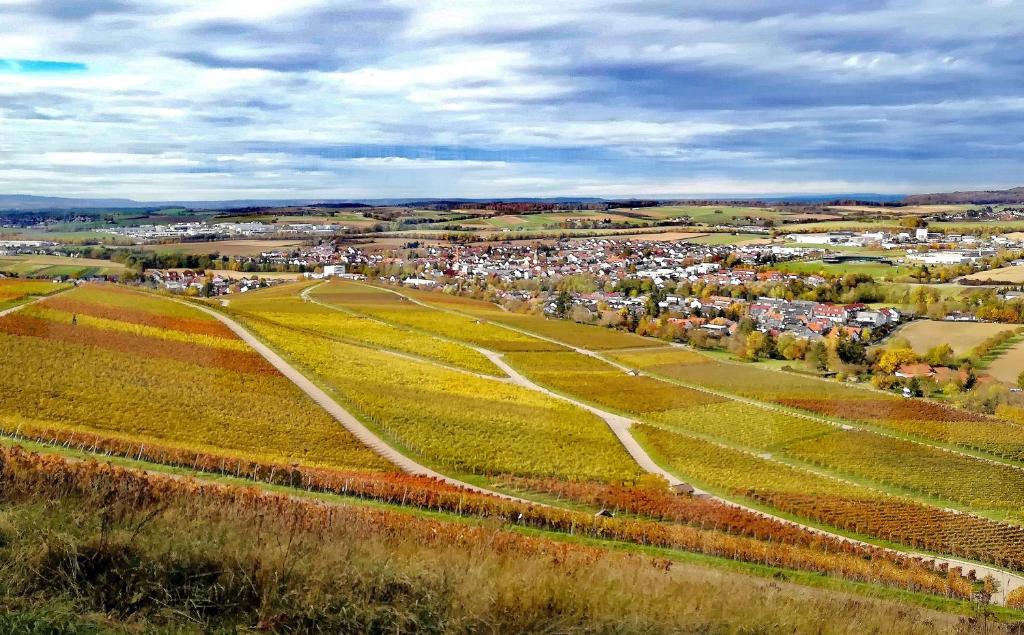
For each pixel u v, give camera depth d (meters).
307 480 33.84
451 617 11.89
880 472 60.69
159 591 11.62
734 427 70.81
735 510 44.34
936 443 70.50
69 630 10.21
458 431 56.50
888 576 32.25
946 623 18.92
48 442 35.22
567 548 19.77
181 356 65.75
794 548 35.81
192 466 34.62
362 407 59.25
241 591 11.84
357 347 89.06
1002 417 78.06
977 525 50.12
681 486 50.69
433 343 99.69
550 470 50.00
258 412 53.09
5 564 11.49
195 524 13.69
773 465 60.06
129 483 16.22
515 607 12.38
